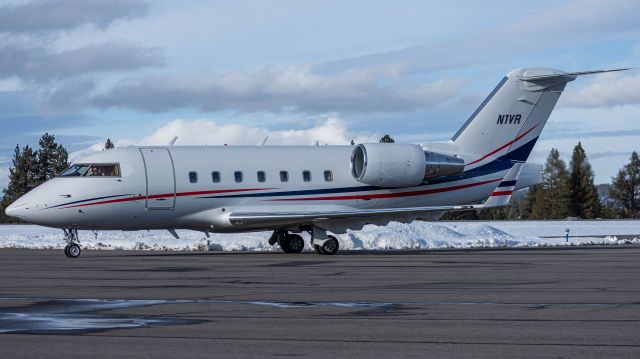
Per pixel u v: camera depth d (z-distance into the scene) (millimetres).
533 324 18016
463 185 52094
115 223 46438
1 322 18266
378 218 48094
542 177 53281
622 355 14492
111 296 23406
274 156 49875
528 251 49906
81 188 45344
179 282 27875
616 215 167250
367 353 14719
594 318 18906
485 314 19562
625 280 28484
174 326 17719
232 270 33625
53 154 142500
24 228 90875
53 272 32438
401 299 22594
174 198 47062
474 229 68125
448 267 35094
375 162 49406
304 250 53031
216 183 48000
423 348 15195
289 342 15797
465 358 14242
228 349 15070
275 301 22141
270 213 47250
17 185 140125
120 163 46406
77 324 17984
